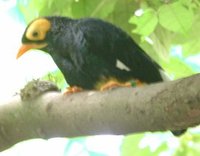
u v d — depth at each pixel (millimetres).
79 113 6855
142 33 8469
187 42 10750
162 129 6242
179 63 11172
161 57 10625
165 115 6055
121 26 10617
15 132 7438
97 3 10391
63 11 10414
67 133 7105
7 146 7602
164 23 8422
